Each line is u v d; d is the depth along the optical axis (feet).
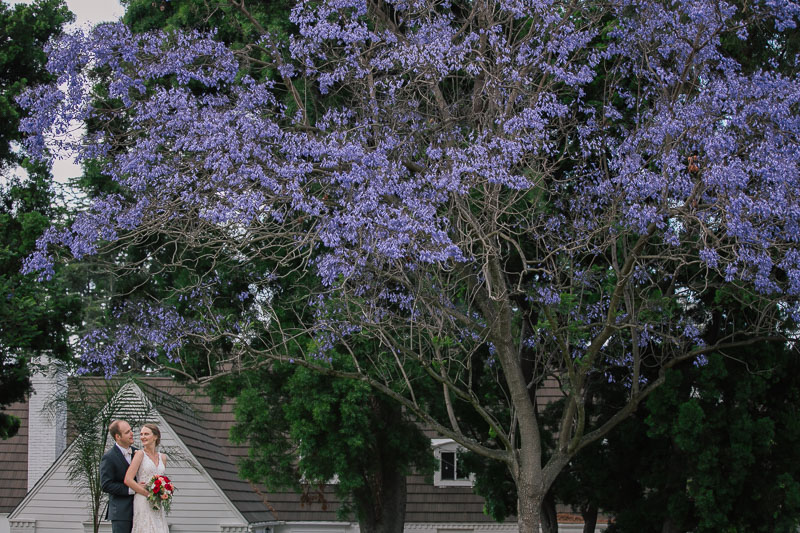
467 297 47.37
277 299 56.18
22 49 60.29
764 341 51.34
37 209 61.00
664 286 52.60
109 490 30.86
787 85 40.91
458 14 55.26
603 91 50.57
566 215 50.29
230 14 55.42
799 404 53.31
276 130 39.42
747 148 39.55
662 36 43.80
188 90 41.50
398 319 45.85
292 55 44.01
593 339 48.57
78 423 49.39
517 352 51.16
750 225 37.50
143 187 39.81
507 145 39.19
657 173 42.01
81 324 55.83
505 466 59.88
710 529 51.37
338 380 52.85
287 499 78.74
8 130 58.44
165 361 55.21
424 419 43.96
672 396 51.24
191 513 69.36
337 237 38.11
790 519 50.80
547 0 42.52
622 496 58.90
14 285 54.29
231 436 58.18
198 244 40.96
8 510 77.41
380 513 61.52
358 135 41.68
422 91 48.32
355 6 43.29
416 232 37.58
